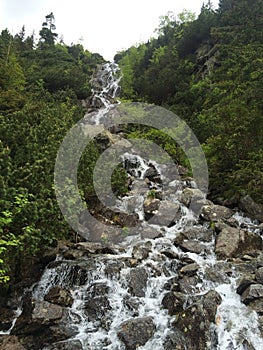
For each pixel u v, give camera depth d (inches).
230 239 362.6
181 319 241.9
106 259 321.4
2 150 285.7
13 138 352.8
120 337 234.7
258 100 534.9
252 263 319.3
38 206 273.3
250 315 246.5
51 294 278.1
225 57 964.6
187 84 1023.6
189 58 1195.9
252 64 772.0
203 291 279.7
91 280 294.4
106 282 291.7
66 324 248.4
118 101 1157.7
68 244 354.3
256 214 426.9
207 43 1192.8
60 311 255.6
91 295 280.5
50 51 1804.9
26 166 303.1
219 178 516.7
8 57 1106.7
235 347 226.1
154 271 311.1
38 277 308.0
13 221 256.4
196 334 230.5
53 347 229.5
